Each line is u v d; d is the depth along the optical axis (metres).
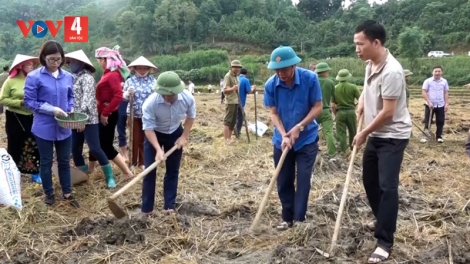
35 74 5.23
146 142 5.07
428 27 61.31
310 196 6.10
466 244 4.36
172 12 70.75
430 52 53.16
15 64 5.91
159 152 4.84
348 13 72.44
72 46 66.50
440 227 5.00
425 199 6.05
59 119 5.20
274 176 4.59
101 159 6.20
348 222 5.12
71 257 4.25
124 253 4.28
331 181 6.88
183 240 4.51
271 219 5.26
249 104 21.64
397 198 3.90
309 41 65.50
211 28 70.06
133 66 6.96
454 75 42.88
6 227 4.80
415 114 16.97
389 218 3.90
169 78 4.71
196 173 7.17
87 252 4.31
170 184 5.22
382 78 3.74
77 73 6.09
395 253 4.11
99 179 6.68
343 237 4.41
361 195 6.07
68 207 5.52
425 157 8.84
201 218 5.27
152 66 7.00
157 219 4.93
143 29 69.50
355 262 3.97
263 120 14.75
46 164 5.42
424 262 4.00
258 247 4.42
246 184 6.70
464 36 56.66
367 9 70.44
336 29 67.38
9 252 4.33
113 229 4.59
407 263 3.96
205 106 20.66
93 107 6.02
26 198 5.79
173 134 5.11
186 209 5.53
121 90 6.28
